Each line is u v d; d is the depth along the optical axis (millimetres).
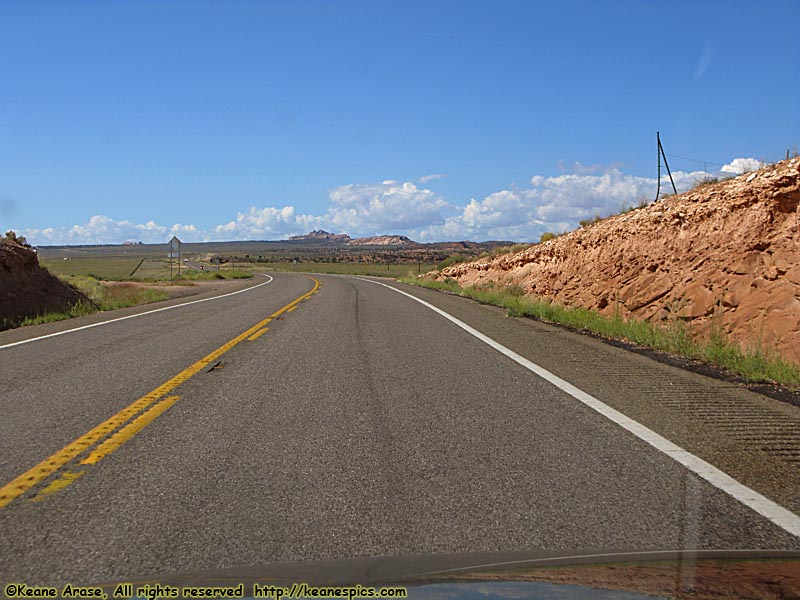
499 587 2742
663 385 9188
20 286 22703
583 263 21750
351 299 28047
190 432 6902
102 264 128625
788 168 14148
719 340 11289
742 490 5086
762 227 13516
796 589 2750
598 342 13625
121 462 5922
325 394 8734
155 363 11320
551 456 6004
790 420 7238
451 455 6066
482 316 19516
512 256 35625
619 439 6527
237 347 13211
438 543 4125
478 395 8602
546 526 4406
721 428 6914
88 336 15539
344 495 5062
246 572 3504
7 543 4238
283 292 35719
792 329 10641
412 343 13625
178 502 4941
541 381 9516
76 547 4164
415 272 71688
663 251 16797
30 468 5773
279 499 4988
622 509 4707
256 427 7090
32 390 9117
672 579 2889
